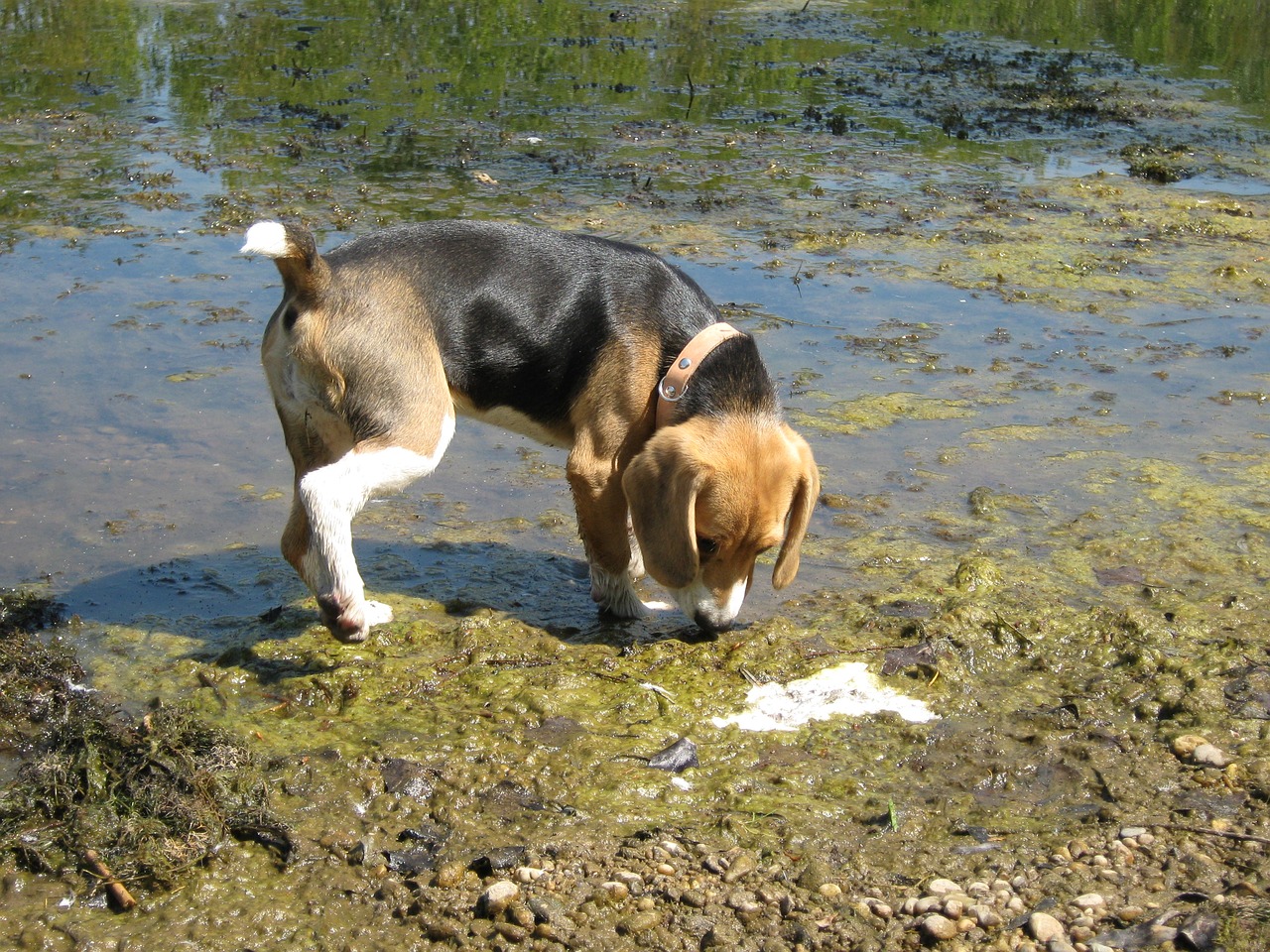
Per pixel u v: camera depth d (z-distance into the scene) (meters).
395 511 2.99
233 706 2.61
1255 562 2.88
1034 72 6.19
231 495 2.99
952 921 2.35
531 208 4.02
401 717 2.59
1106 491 3.05
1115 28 7.29
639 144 4.80
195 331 3.40
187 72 5.54
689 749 2.56
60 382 3.23
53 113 4.87
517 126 4.98
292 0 7.07
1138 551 2.91
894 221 4.10
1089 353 3.46
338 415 2.66
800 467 2.67
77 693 2.61
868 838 2.46
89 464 3.04
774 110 5.37
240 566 2.85
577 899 2.39
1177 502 3.03
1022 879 2.40
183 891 2.39
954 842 2.46
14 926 2.36
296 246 2.60
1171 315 3.61
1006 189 4.46
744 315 3.54
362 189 4.12
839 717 2.62
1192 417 3.26
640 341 2.71
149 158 4.40
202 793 2.46
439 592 2.82
